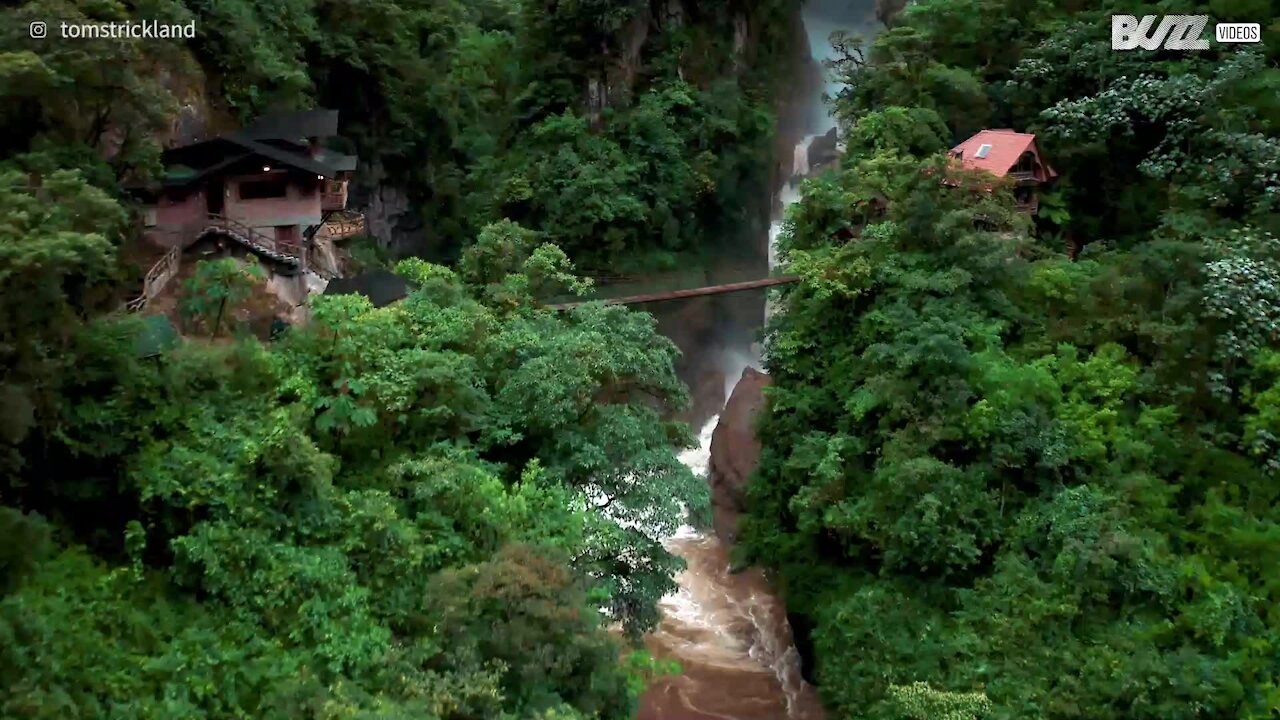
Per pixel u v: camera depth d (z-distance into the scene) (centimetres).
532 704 1986
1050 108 3953
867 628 2800
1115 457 2914
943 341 2952
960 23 4375
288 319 3184
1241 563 2731
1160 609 2623
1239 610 2559
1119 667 2478
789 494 3412
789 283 3884
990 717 2452
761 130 5675
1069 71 4016
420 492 2373
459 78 5797
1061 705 2461
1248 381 3009
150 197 3528
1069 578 2647
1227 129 3522
